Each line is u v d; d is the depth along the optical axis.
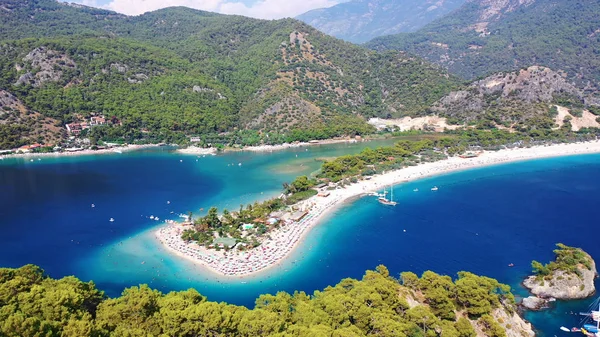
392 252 144.00
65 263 137.88
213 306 79.56
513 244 149.12
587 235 155.88
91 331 69.19
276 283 123.50
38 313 73.75
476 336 85.25
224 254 140.62
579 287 114.94
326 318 81.44
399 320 84.56
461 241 152.12
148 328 74.81
